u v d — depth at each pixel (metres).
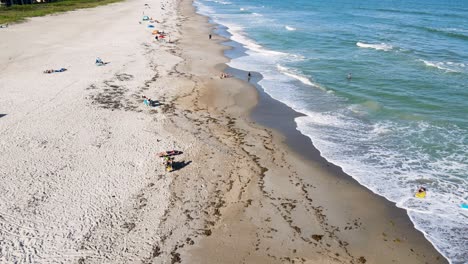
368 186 17.28
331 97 27.80
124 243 13.33
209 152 19.53
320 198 16.38
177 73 32.66
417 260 13.23
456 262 13.18
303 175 18.02
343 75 32.75
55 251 12.82
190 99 26.69
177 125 22.36
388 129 22.59
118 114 23.25
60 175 16.83
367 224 14.91
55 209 14.73
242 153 19.70
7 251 12.70
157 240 13.55
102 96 26.00
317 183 17.44
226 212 15.18
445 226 14.82
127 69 32.72
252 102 26.97
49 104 24.14
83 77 29.88
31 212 14.50
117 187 16.22
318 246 13.66
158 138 20.58
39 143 19.38
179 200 15.69
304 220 14.96
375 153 20.05
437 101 26.45
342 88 29.44
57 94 25.92
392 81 30.83
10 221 14.00
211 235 13.95
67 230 13.73
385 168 18.67
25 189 15.78
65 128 21.08
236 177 17.53
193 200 15.75
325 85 30.19
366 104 26.22
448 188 17.03
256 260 12.91
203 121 23.28
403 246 13.84
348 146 20.81
